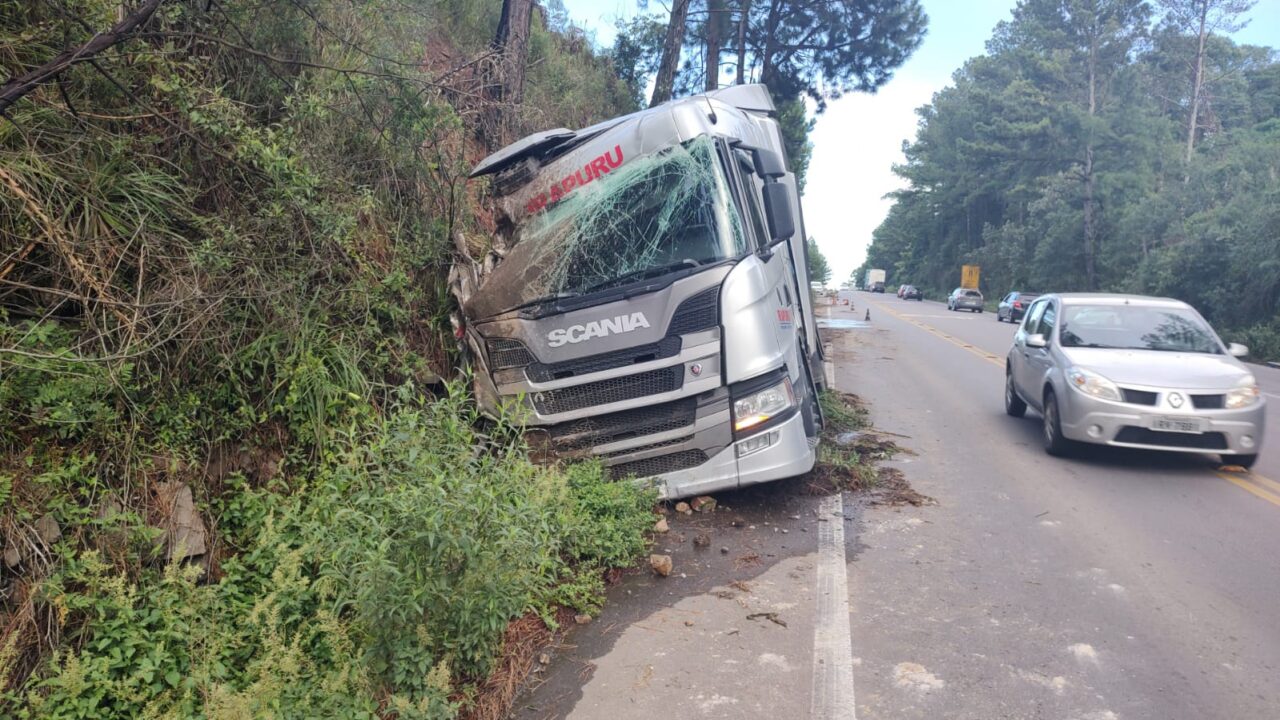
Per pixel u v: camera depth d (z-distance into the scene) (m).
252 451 5.09
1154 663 4.36
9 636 3.48
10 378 4.05
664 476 6.43
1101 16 50.56
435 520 3.68
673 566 5.70
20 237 4.39
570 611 4.99
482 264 7.29
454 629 3.95
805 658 4.42
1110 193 47.16
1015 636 4.67
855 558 5.90
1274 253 26.56
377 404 6.06
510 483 4.78
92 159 4.91
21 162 4.46
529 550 4.29
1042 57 52.22
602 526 5.63
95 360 4.11
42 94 4.70
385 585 3.64
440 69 10.91
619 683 4.17
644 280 6.31
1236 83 57.31
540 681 4.21
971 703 3.95
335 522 4.00
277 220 5.62
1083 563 5.83
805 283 10.43
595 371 6.28
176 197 5.17
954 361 18.55
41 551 3.74
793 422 6.55
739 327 6.28
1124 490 7.72
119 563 3.99
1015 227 61.75
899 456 9.09
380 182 7.40
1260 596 5.25
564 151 7.14
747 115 8.96
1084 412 8.36
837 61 25.34
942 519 6.82
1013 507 7.18
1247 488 7.78
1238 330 27.72
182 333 4.86
